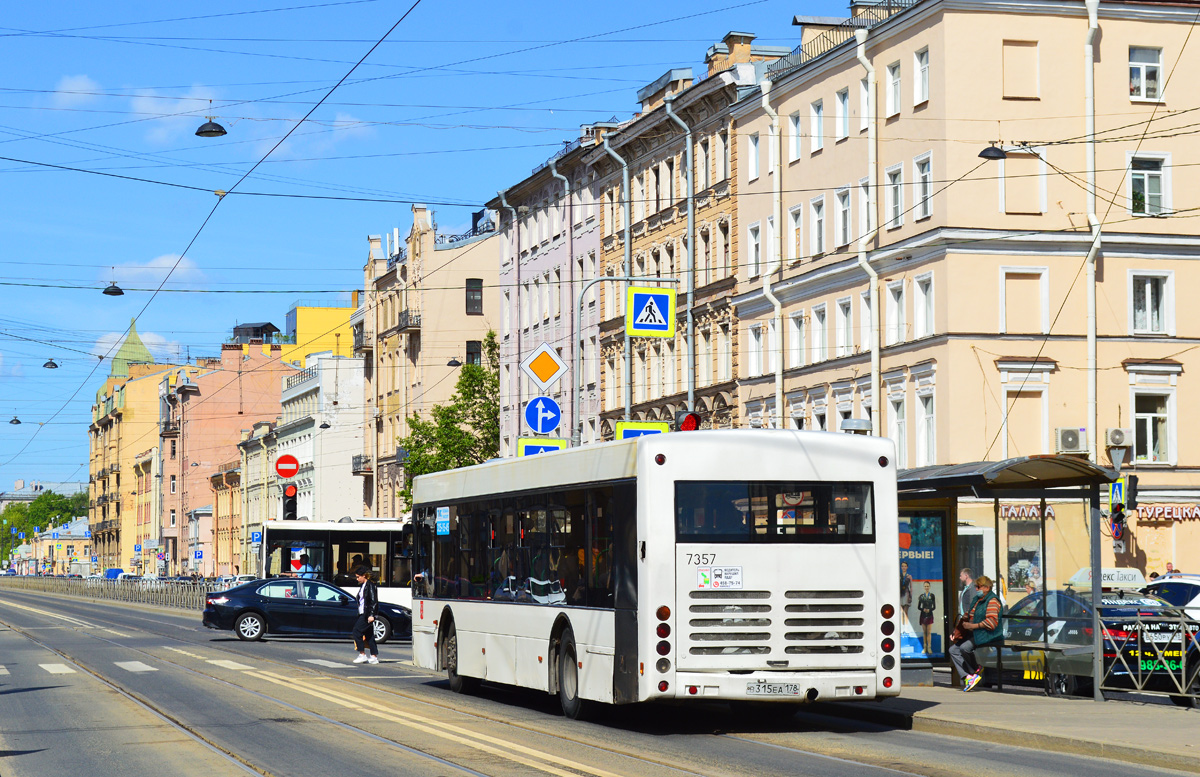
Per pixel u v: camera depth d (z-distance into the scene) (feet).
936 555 76.18
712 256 188.75
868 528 59.16
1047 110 145.07
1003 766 48.39
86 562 604.90
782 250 172.04
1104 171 146.41
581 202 227.81
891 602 59.00
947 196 143.13
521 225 254.47
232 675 90.48
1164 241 146.92
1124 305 146.61
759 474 58.44
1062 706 65.00
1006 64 144.97
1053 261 144.87
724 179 186.19
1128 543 144.77
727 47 188.44
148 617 199.21
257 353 450.71
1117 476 67.00
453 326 290.15
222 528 422.00
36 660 106.52
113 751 53.83
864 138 156.04
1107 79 146.72
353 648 127.13
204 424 445.78
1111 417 145.48
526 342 251.39
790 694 57.52
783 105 173.06
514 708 70.59
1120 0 146.20
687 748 54.13
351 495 333.01
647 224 206.08
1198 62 148.66
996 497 72.23
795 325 171.12
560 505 65.92
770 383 174.40
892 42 152.56
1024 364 143.43
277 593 136.56
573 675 63.98
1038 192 144.87
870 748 54.03
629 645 58.29
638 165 209.05
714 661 57.31
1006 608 73.56
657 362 204.03
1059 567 71.77
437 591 82.69
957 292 142.72
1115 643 67.51
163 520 475.72
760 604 57.77
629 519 58.75
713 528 57.82
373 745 54.65
